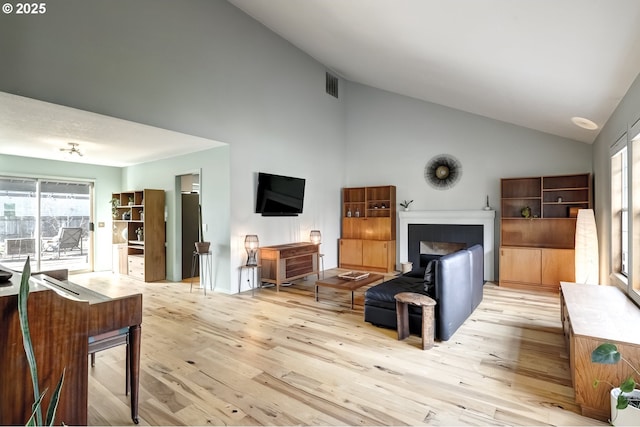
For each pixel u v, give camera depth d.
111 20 3.75
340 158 7.80
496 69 3.42
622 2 1.80
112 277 6.62
